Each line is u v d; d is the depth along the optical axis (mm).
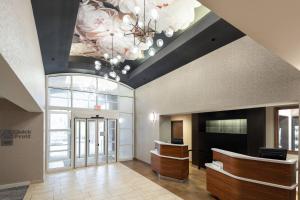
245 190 4012
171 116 9445
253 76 4621
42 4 3385
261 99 4441
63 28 4312
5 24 1290
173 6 4398
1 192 5480
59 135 8070
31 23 3068
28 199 4996
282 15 1675
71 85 8516
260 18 1737
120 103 9977
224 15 1736
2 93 2844
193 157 8148
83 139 8625
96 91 9188
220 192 4633
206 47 5605
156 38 5785
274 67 4230
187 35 5336
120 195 5203
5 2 1276
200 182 6180
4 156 5984
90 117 8828
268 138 5691
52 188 5781
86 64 8406
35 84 3699
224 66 5363
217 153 4938
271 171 3730
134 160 9891
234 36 4965
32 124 6371
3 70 1601
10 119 6129
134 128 10328
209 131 7664
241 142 6320
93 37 5824
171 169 6398
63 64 7121
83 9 4457
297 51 2430
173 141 6723
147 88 9336
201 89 6117
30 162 6250
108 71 8953
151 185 5945
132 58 7434
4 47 1272
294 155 5504
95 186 5914
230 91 5160
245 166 4047
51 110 7926
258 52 4547
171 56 6414
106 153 9164
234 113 6625
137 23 4461
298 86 3842
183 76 6949
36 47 3996
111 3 4324
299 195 3650
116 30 5375
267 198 3734
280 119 5785
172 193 5297
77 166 8344
